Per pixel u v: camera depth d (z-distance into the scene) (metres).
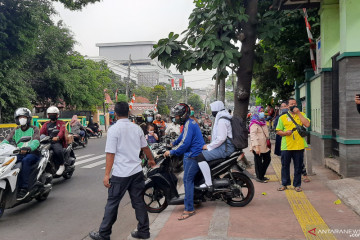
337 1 8.97
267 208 5.48
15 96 18.28
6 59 17.73
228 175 5.67
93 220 5.65
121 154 4.40
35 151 6.34
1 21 16.64
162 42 7.50
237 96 8.60
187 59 7.57
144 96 73.06
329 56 9.09
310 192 6.40
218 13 7.77
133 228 5.26
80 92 28.98
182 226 4.87
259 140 7.50
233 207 5.64
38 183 6.27
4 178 5.36
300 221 4.73
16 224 5.43
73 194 7.49
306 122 6.33
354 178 6.83
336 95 8.54
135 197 4.49
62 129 8.12
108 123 46.75
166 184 5.57
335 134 8.59
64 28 25.19
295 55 12.77
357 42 6.89
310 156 7.98
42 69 24.84
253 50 8.33
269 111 18.00
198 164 5.39
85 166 11.43
